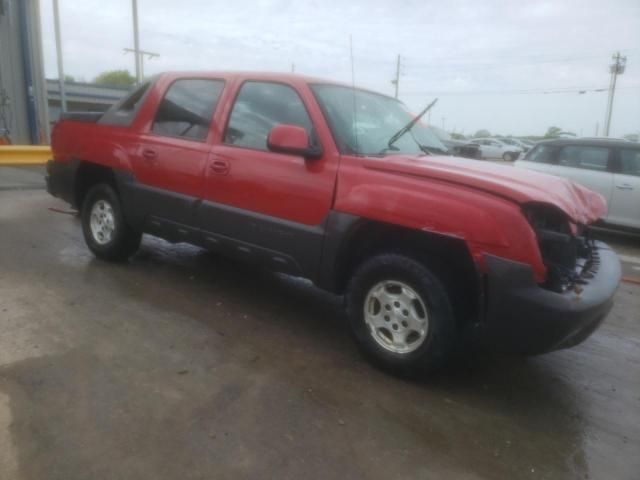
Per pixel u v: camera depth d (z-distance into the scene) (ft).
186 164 14.62
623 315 16.89
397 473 8.51
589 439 9.84
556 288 9.95
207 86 15.11
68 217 24.72
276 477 8.21
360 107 13.84
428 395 10.90
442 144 15.75
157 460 8.39
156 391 10.32
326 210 11.89
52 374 10.66
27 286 15.28
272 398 10.36
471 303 10.96
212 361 11.69
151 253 19.35
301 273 12.63
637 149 27.96
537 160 30.89
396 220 10.76
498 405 10.77
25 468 8.04
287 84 13.37
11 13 44.32
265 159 12.98
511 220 9.75
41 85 47.21
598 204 12.75
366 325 11.75
